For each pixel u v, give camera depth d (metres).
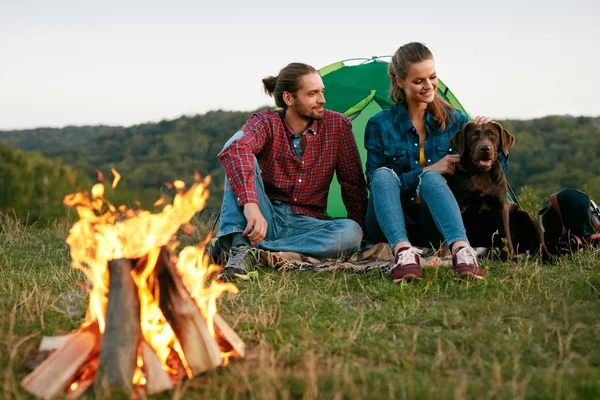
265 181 4.70
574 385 2.25
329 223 4.54
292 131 4.63
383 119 4.73
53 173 10.23
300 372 2.50
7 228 6.65
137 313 2.45
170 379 2.35
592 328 2.90
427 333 2.93
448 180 4.54
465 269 3.79
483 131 4.34
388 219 4.09
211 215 7.27
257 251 4.32
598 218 4.61
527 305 3.36
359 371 2.42
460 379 2.41
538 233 4.50
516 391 2.20
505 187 4.41
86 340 2.46
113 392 2.29
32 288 3.84
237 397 2.23
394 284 3.81
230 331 2.69
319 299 3.52
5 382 2.34
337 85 5.99
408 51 4.50
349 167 4.82
